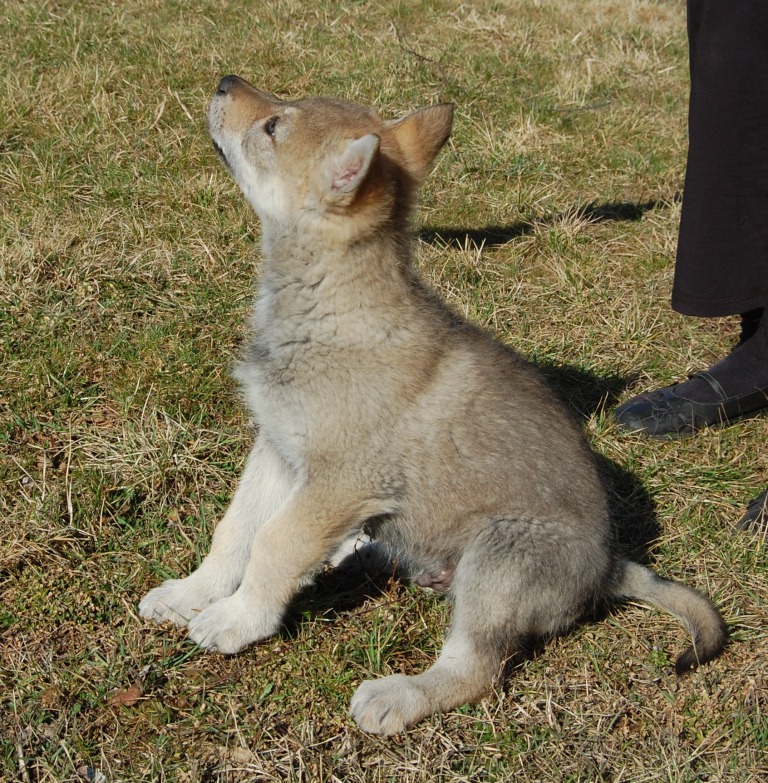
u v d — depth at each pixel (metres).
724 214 1.71
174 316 1.79
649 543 1.64
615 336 1.89
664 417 1.75
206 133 2.13
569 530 1.50
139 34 2.44
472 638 1.48
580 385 1.83
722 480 1.70
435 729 1.45
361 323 1.48
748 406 1.77
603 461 1.72
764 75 1.66
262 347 1.52
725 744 1.46
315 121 1.53
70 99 2.14
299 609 1.54
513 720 1.47
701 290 1.74
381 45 2.62
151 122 2.13
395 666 1.51
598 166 2.26
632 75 2.79
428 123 1.56
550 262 2.01
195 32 2.49
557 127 2.38
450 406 1.50
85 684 1.45
